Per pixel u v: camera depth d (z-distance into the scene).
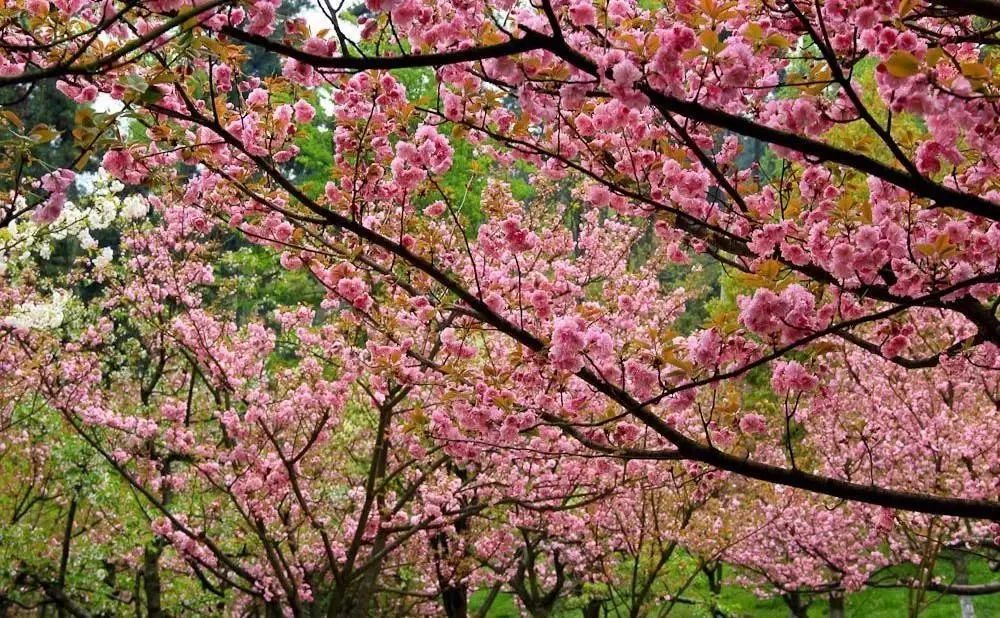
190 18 2.54
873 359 11.48
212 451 8.98
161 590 12.35
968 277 3.66
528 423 4.47
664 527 9.91
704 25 3.03
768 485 11.78
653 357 3.96
